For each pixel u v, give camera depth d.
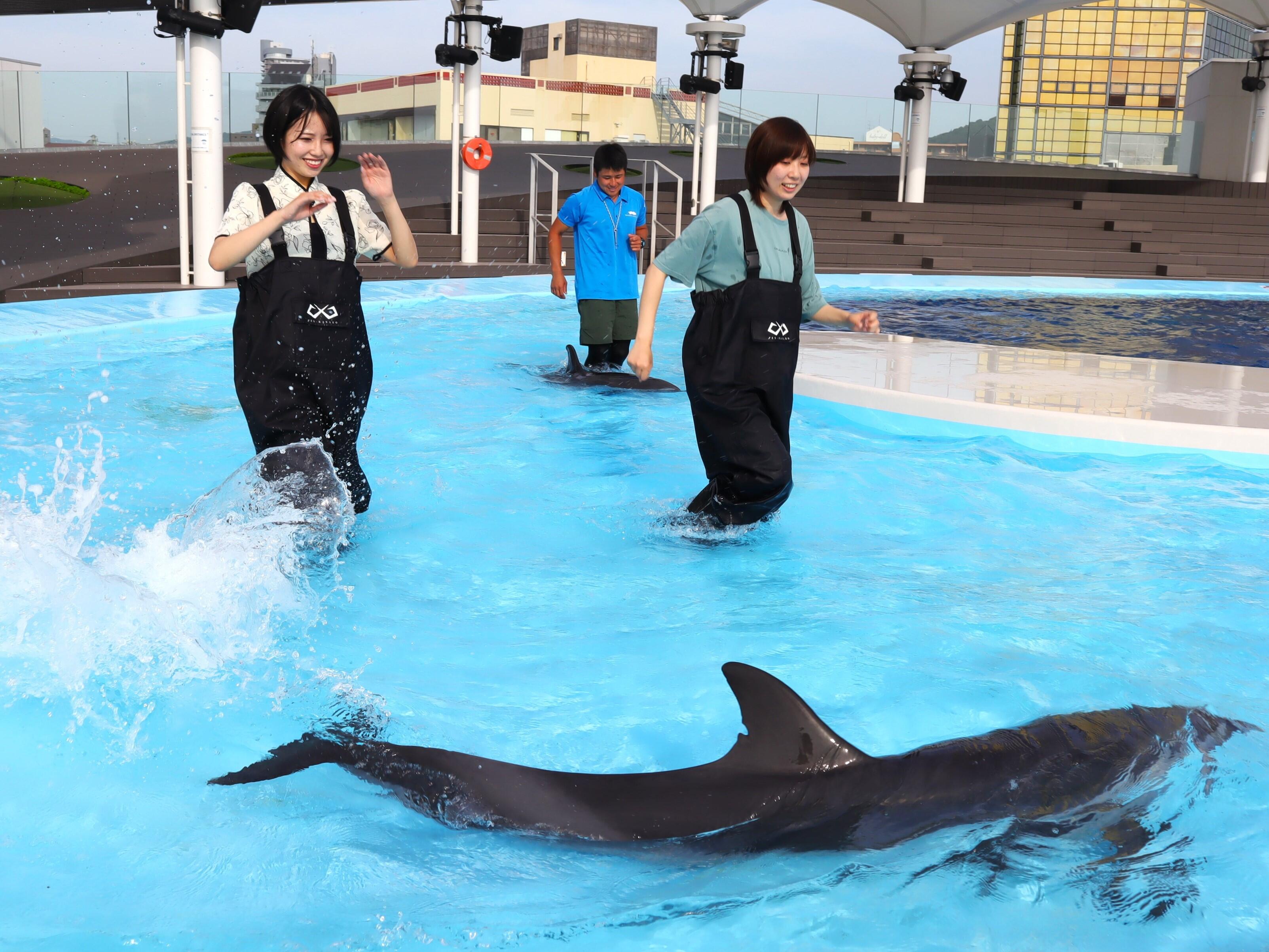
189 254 12.50
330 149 3.67
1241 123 27.22
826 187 24.92
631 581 3.63
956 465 5.34
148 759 2.32
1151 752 2.19
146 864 1.95
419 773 2.13
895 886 1.84
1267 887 1.88
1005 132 27.70
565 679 2.81
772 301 3.83
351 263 3.71
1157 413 5.89
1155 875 1.88
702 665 2.90
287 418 3.70
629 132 36.12
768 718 2.08
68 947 1.71
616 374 7.61
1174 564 3.89
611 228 7.36
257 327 3.69
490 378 7.47
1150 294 17.23
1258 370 7.52
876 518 4.44
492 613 3.29
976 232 21.12
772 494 4.01
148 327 8.95
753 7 18.64
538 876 1.91
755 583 3.62
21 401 6.09
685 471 5.09
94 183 16.22
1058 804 2.02
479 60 15.45
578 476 4.96
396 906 1.84
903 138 22.48
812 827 1.94
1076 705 2.67
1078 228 22.16
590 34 79.31
